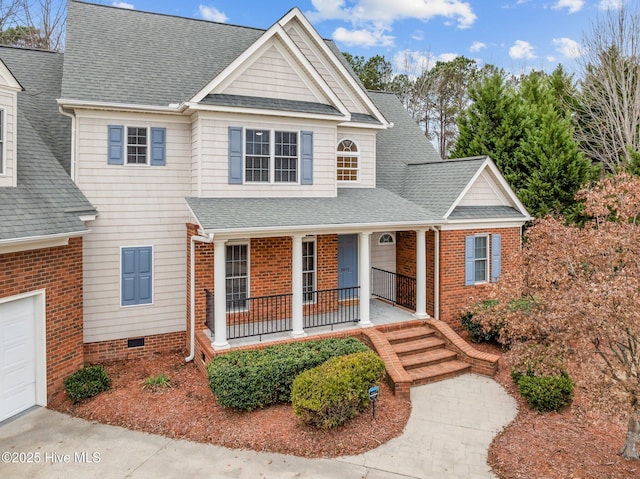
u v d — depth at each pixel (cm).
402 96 4300
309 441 802
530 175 2042
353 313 1391
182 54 1439
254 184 1263
